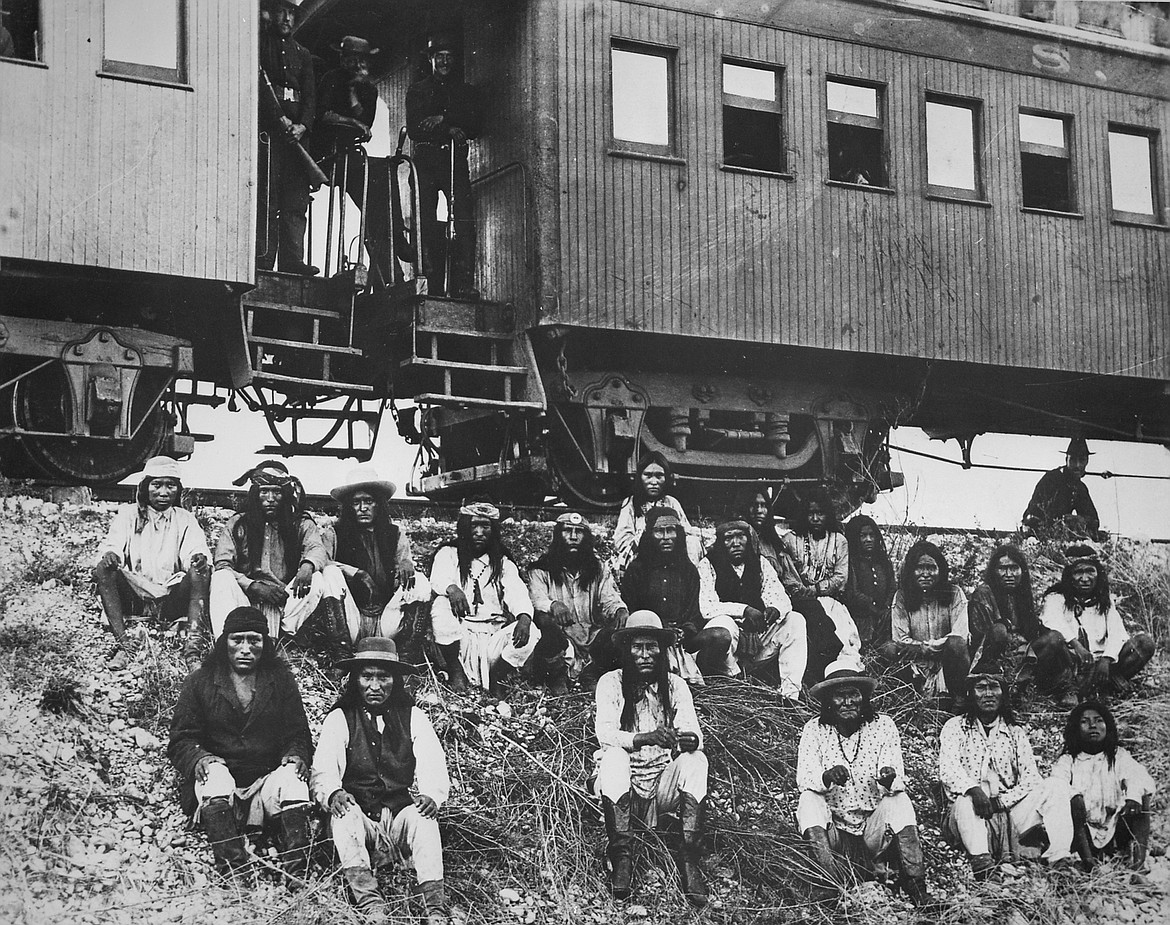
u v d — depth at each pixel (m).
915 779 14.44
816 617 14.57
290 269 14.77
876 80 16.50
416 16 16.98
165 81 13.60
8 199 12.96
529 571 13.84
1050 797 14.58
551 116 15.02
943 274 16.64
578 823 12.67
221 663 11.84
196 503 13.72
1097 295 17.52
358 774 11.91
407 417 16.92
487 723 12.90
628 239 15.16
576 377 15.18
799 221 15.92
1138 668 16.19
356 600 12.97
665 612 14.12
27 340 13.15
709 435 15.80
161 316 14.00
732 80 15.84
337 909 11.38
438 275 15.55
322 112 15.14
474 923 11.89
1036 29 17.50
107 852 11.09
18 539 12.65
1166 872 14.70
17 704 11.65
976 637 15.29
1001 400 17.78
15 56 13.18
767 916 12.94
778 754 13.74
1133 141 18.12
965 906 13.66
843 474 16.27
